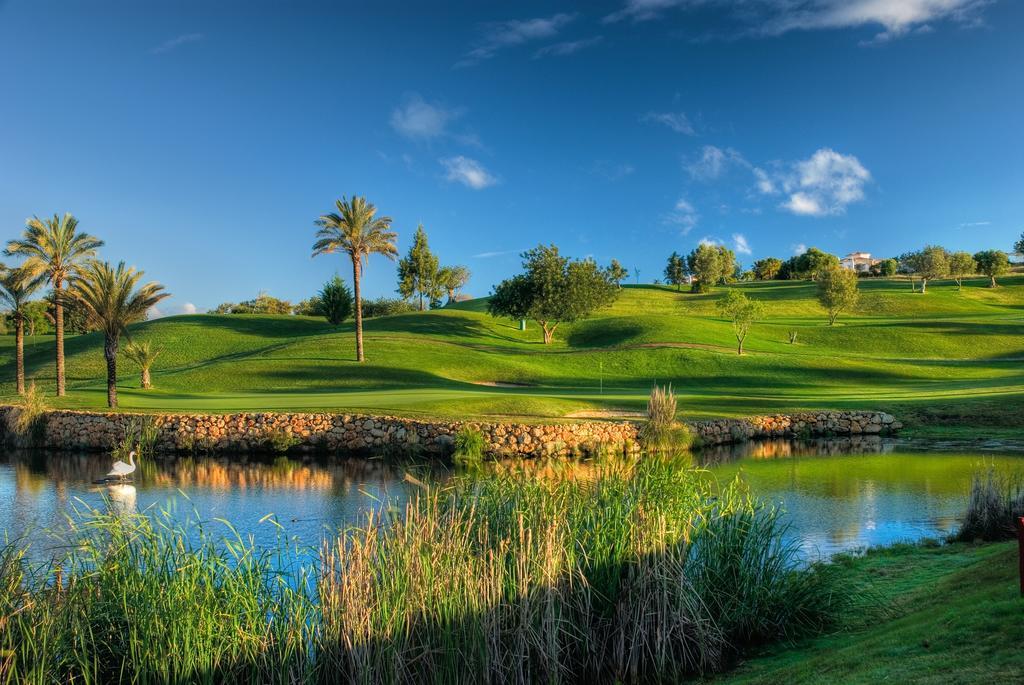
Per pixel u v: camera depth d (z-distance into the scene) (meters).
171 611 7.83
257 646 7.93
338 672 8.09
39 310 95.88
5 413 36.84
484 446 29.23
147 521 9.40
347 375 56.12
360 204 60.31
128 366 67.69
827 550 14.16
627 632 9.20
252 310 134.00
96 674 7.49
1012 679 5.57
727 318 98.38
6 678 7.33
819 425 35.97
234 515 18.25
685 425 31.81
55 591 8.29
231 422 32.38
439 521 9.82
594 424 30.61
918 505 18.59
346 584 8.20
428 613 8.30
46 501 20.66
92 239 49.12
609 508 9.96
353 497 20.73
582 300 78.00
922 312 106.94
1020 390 43.84
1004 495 14.60
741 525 10.36
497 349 72.19
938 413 37.41
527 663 8.58
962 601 8.46
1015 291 120.94
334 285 87.25
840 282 92.00
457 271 147.25
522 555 8.83
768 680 7.73
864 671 6.80
